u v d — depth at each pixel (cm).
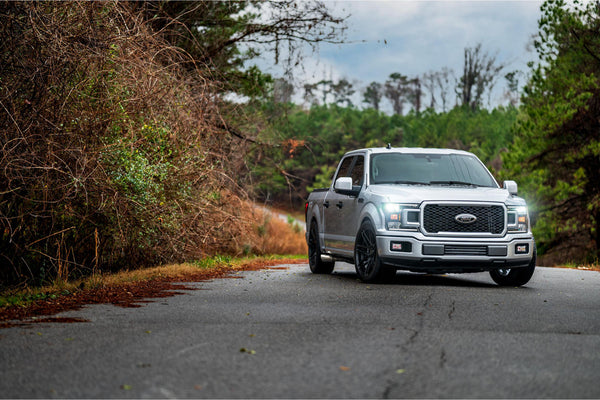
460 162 1192
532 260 1077
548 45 2778
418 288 1020
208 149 1502
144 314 761
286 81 2031
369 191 1122
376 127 9538
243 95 2023
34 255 1128
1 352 557
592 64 2722
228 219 1535
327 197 1333
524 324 708
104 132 1098
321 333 644
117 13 1198
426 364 522
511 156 2845
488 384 468
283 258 2355
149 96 1180
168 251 1432
